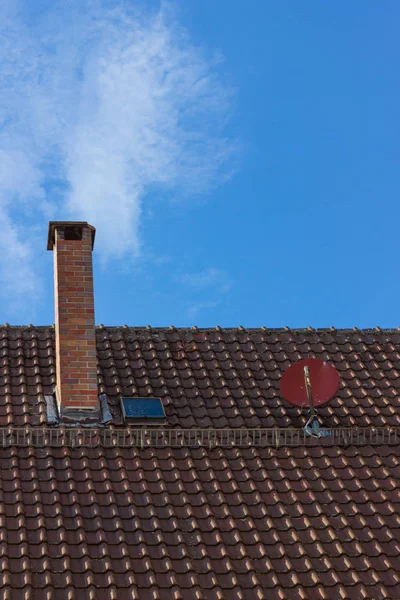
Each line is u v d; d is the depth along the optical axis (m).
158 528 13.47
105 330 18.03
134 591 12.43
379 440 15.71
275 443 15.45
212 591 12.65
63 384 15.71
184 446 15.15
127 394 16.28
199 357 17.52
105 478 14.27
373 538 13.77
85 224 16.88
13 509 13.52
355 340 18.56
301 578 13.03
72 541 13.11
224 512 13.96
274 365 17.55
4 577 12.33
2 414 15.47
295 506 14.25
